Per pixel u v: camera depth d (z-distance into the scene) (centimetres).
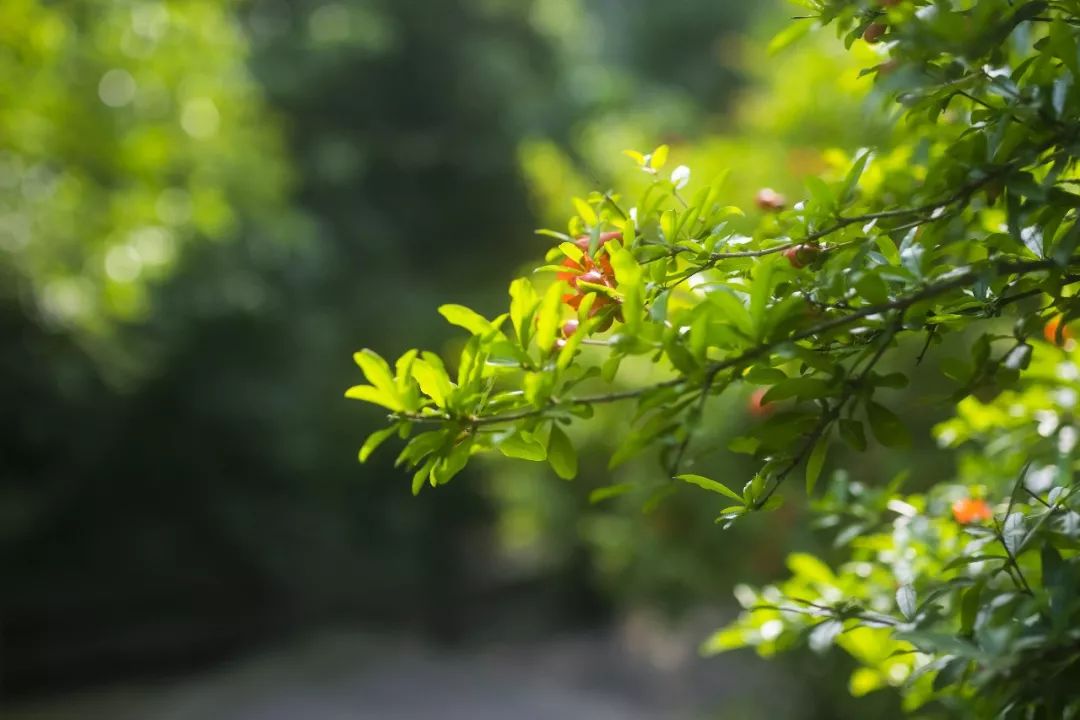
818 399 111
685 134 1037
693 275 121
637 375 470
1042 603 107
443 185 1171
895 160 160
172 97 673
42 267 639
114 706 848
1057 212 111
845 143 411
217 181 772
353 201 1124
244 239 923
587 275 116
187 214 699
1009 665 103
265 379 968
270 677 916
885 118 175
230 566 993
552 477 623
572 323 111
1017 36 136
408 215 1170
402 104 1160
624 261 101
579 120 1163
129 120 639
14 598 874
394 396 106
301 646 989
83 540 926
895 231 120
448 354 698
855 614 143
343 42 1082
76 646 895
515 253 1202
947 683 111
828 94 447
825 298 107
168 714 829
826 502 182
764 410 279
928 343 119
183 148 698
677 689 833
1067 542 115
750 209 452
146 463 938
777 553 464
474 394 106
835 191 124
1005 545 122
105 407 852
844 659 472
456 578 1105
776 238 123
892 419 109
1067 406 179
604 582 645
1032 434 184
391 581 1072
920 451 421
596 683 887
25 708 841
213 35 682
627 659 920
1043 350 171
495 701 865
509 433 103
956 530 167
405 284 1142
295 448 973
